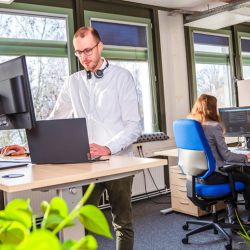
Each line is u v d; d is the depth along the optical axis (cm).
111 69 195
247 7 453
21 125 162
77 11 428
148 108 509
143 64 504
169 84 521
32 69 403
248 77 661
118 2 466
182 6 517
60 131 161
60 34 424
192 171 287
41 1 405
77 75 207
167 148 491
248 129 360
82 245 41
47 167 156
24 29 396
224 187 283
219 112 374
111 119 192
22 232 44
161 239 313
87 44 184
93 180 144
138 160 161
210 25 535
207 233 323
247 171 325
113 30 468
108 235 45
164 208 418
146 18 502
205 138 276
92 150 169
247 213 362
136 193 457
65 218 44
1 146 378
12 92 156
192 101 541
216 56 595
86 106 199
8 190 118
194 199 290
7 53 384
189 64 539
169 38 523
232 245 285
